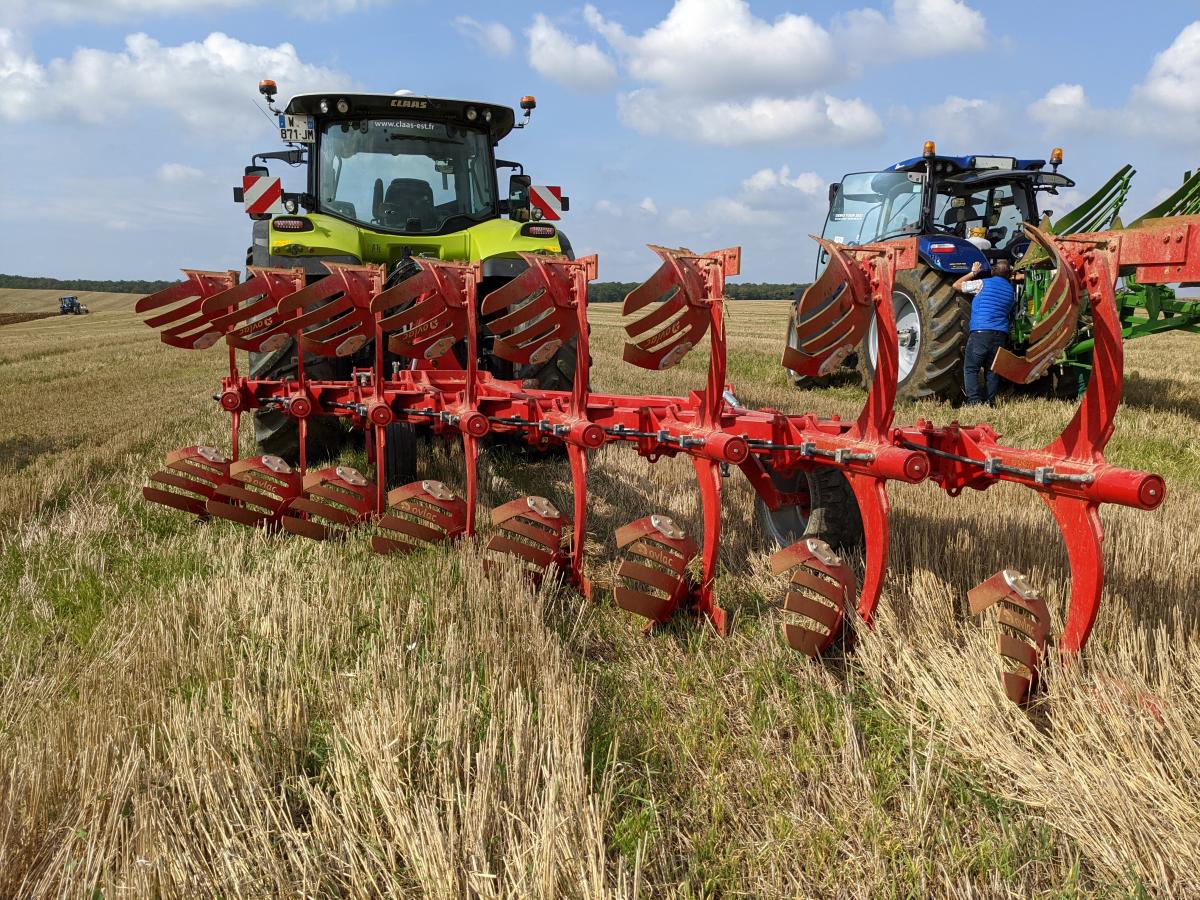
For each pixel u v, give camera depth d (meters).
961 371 9.16
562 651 3.25
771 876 2.15
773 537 4.49
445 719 2.59
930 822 2.34
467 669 3.02
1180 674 2.99
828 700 2.97
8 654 3.36
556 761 2.37
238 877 2.07
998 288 8.59
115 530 5.07
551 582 3.91
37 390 14.05
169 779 2.44
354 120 6.63
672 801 2.47
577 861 2.04
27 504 5.68
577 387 3.94
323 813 2.25
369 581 3.96
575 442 3.85
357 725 2.59
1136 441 7.35
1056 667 2.82
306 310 5.69
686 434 3.59
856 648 3.18
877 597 3.21
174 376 16.25
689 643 3.41
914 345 9.70
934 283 9.07
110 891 1.97
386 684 2.91
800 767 2.61
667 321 3.43
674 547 3.55
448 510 4.32
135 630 3.44
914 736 2.76
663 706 2.94
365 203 6.65
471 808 2.21
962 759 2.65
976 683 2.86
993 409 8.52
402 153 6.69
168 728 2.69
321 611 3.53
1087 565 2.76
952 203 9.98
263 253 6.12
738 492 5.62
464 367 6.64
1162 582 3.72
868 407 3.19
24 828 2.22
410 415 4.67
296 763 2.57
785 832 2.30
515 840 2.15
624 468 6.43
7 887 2.05
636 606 3.47
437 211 6.78
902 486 5.54
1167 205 8.41
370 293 4.63
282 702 2.79
